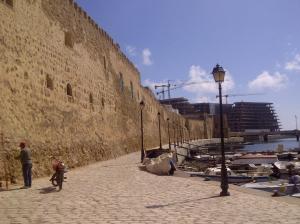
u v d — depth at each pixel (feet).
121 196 45.83
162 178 64.39
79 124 93.20
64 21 91.09
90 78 107.76
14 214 35.42
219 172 85.56
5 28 61.67
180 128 281.74
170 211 37.09
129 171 76.18
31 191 49.37
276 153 183.11
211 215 35.22
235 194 47.62
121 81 150.10
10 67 61.77
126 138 147.84
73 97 91.04
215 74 49.90
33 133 66.95
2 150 55.31
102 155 108.58
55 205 39.93
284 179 77.97
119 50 152.35
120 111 143.33
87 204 40.57
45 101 74.33
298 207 39.09
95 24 119.65
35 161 66.03
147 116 201.57
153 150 111.96
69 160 82.33
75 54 96.53
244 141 450.30
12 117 60.13
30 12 72.28
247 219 33.47
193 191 49.90
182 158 171.63
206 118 417.49
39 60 73.77
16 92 62.80
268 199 44.04
